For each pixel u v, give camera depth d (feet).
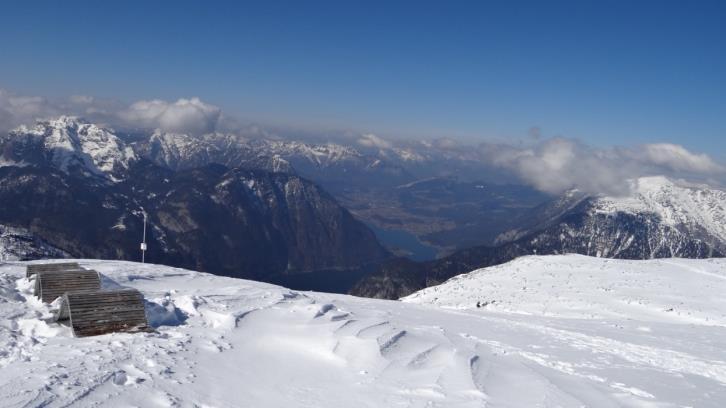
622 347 69.56
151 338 46.93
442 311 99.14
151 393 34.17
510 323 86.17
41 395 30.99
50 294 56.29
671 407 44.09
